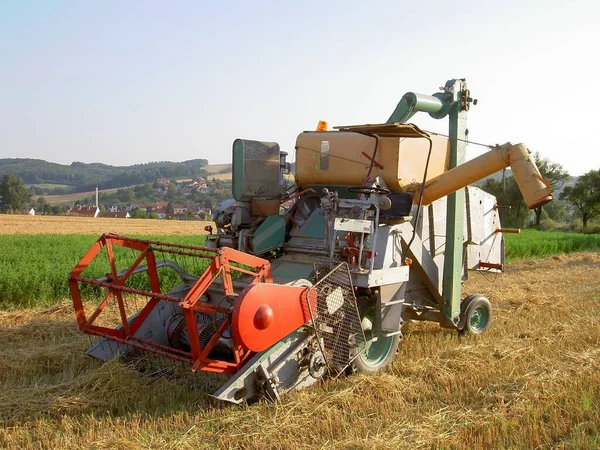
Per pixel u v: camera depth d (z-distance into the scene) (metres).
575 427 5.44
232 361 6.91
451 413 5.85
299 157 8.84
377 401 6.21
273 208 8.73
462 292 14.09
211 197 131.25
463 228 9.41
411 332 9.62
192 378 6.75
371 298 7.47
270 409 5.84
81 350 7.88
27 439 5.18
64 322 9.80
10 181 106.69
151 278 7.29
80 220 55.97
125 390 6.25
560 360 7.75
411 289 8.86
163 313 7.40
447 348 8.25
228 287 6.11
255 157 8.57
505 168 7.87
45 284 12.15
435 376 7.05
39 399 6.00
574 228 59.28
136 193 152.75
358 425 5.50
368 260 7.04
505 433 5.34
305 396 6.15
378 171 8.09
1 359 7.35
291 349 6.27
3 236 30.45
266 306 5.82
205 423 5.55
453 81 8.99
